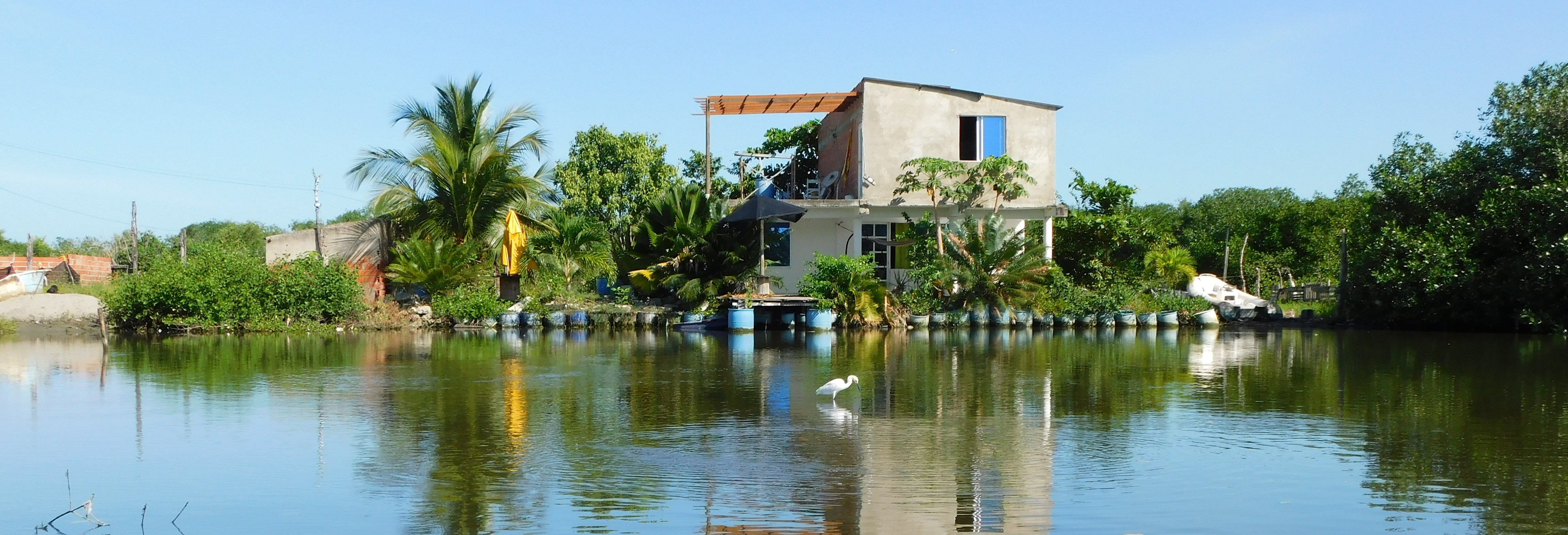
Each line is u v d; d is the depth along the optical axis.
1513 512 6.09
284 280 22.98
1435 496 6.46
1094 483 6.82
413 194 27.30
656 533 5.73
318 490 6.69
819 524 5.88
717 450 7.91
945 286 24.34
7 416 9.59
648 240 26.52
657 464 7.40
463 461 7.53
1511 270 22.83
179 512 6.21
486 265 25.83
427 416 9.52
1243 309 27.39
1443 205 25.81
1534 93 25.75
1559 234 22.27
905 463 7.43
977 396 10.96
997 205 25.83
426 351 17.03
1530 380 12.45
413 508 6.26
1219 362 14.91
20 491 6.70
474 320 23.84
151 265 23.69
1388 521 5.92
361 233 27.14
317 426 8.98
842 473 7.12
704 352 16.80
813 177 35.28
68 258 40.75
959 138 27.88
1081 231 29.50
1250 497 6.47
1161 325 24.41
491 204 27.52
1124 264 30.69
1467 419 9.34
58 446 8.09
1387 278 24.16
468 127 27.48
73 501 6.45
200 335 21.91
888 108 27.78
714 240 25.20
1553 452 7.76
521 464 7.43
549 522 5.96
